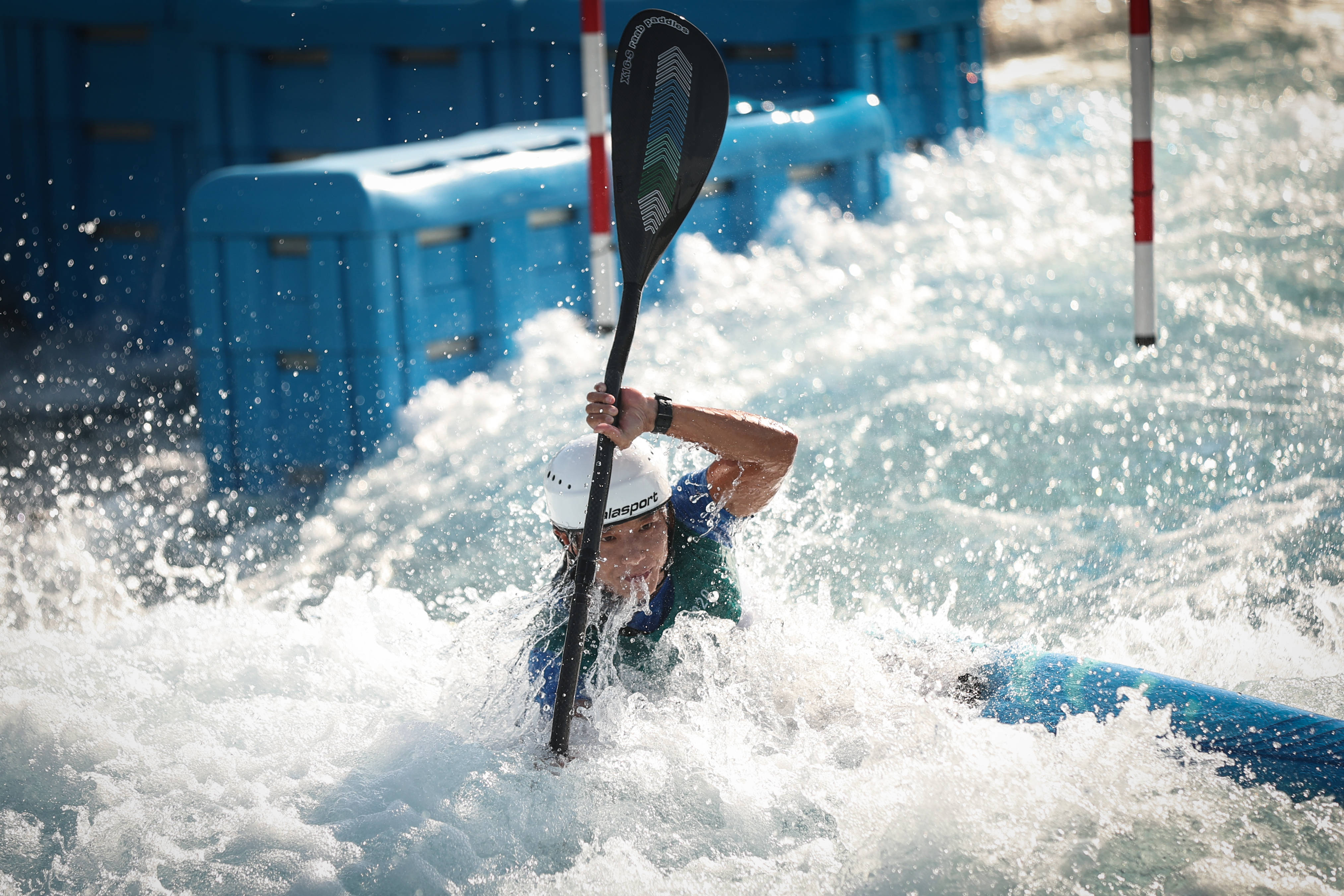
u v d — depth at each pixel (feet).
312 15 57.72
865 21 65.31
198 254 42.34
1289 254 54.03
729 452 22.02
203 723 24.03
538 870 19.67
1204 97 84.58
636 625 22.29
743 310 53.16
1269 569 29.60
